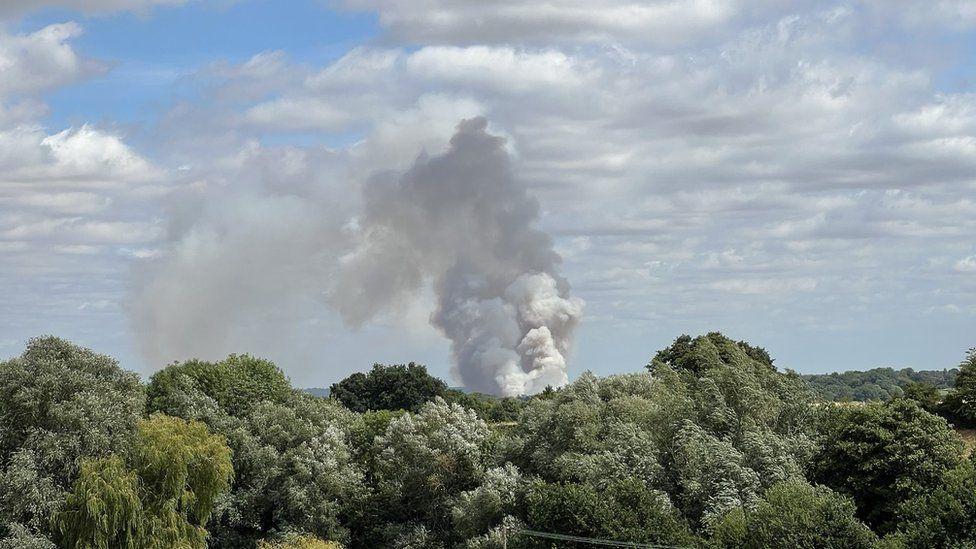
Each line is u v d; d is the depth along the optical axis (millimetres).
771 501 63250
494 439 97125
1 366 72250
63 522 66875
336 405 113750
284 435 98562
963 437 83000
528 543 73438
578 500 70438
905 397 91938
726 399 80562
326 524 89938
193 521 81438
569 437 84062
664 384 90375
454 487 90750
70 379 72438
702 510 71750
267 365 119500
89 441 70062
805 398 80500
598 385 91375
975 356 87562
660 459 78812
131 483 70625
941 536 56906
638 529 66938
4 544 63312
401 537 87562
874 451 67375
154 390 109688
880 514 65812
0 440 68875
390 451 93562
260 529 94750
